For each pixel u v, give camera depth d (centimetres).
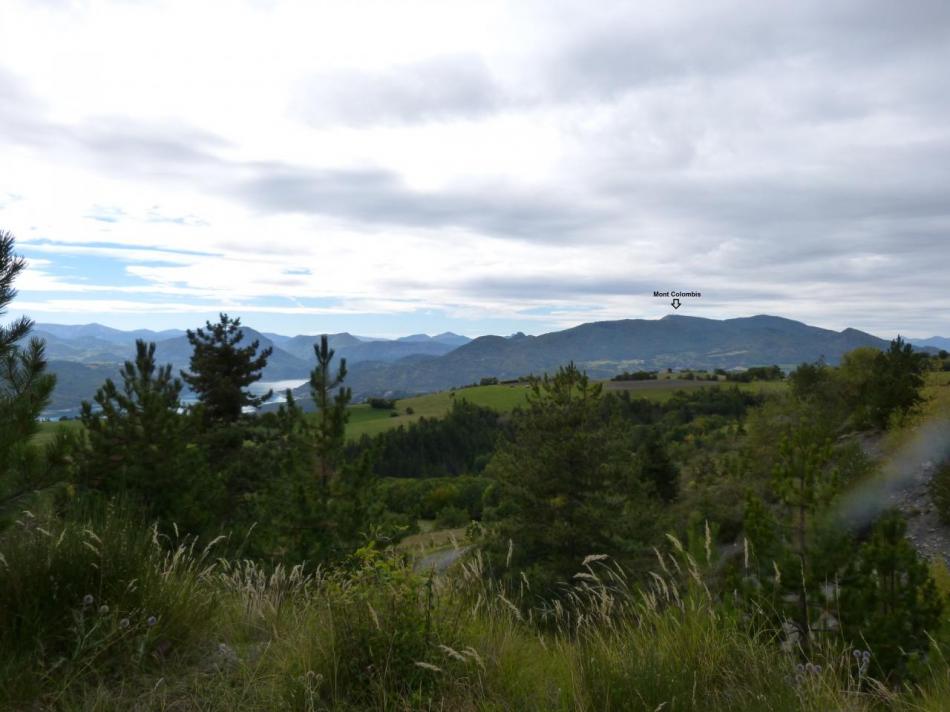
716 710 297
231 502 1471
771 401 3130
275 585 471
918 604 545
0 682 277
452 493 5512
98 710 280
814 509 586
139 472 891
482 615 433
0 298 441
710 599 398
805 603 500
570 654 359
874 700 342
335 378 1213
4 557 349
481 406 11462
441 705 308
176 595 383
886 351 2817
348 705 310
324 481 1134
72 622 335
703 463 3291
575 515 1486
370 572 382
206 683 319
